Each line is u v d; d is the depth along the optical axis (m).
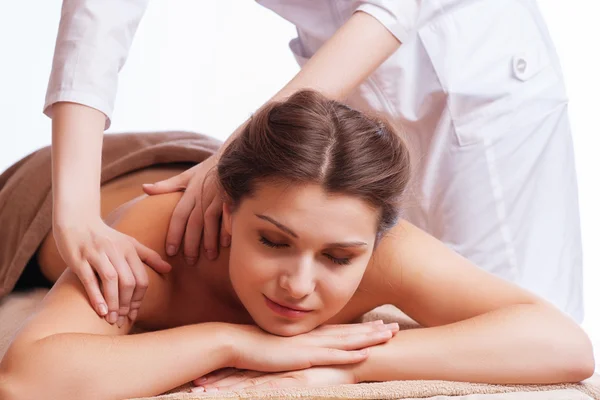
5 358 1.29
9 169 2.31
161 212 1.58
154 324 1.60
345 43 1.65
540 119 2.07
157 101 3.72
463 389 1.36
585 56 3.44
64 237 1.43
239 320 1.63
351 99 2.03
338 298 1.33
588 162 3.45
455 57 1.98
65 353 1.26
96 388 1.26
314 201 1.24
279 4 2.04
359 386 1.30
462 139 2.01
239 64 3.72
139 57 3.69
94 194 1.49
